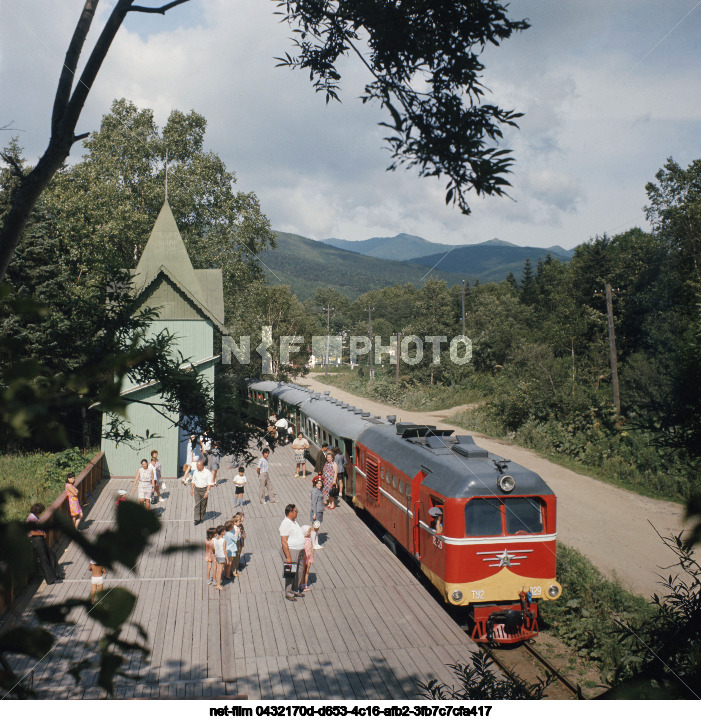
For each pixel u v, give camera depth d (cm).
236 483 2292
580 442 3231
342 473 2322
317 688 1020
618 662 1102
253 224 4991
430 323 6612
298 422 3550
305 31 428
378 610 1361
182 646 1173
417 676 1069
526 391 3938
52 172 332
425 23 323
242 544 1612
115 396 156
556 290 8631
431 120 302
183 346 2859
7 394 146
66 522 143
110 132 4672
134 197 4519
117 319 465
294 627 1271
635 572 1680
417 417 4975
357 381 7919
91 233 3622
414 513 1498
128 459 2570
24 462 2159
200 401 584
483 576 1269
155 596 1416
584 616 1350
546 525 1295
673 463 2572
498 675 1125
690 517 189
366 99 331
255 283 5212
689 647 264
